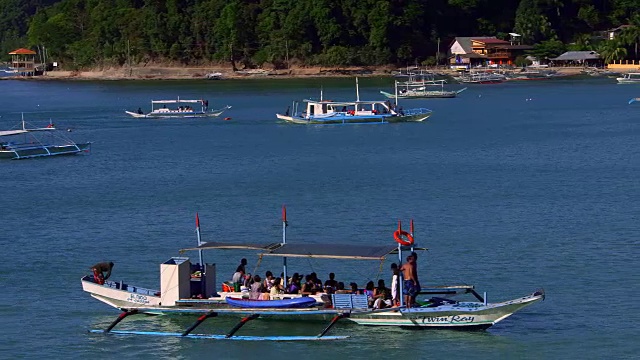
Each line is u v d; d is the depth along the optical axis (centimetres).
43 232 10406
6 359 6525
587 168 14575
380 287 6925
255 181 13788
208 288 7119
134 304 7050
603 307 7350
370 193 12488
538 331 6844
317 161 16025
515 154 16462
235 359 6431
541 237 9619
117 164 16038
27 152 16900
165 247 9531
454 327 6706
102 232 10325
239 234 10069
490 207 11312
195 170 15162
